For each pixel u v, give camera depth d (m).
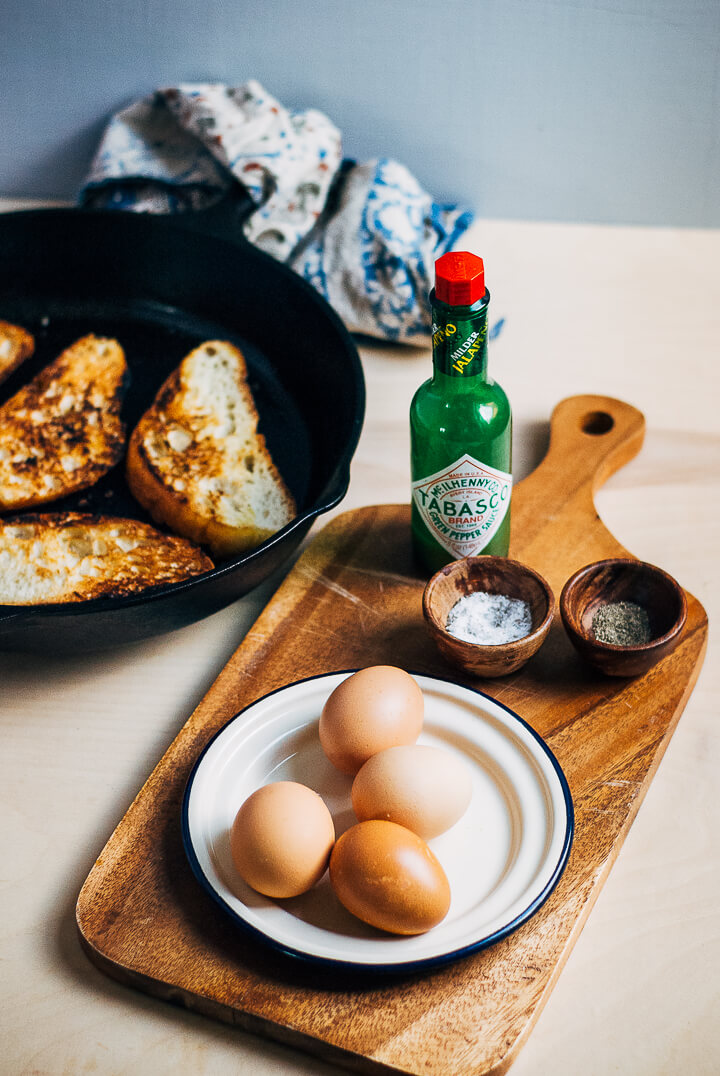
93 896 0.71
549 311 1.10
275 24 1.08
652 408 1.00
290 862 0.67
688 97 1.08
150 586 0.83
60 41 1.11
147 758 0.79
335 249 1.06
